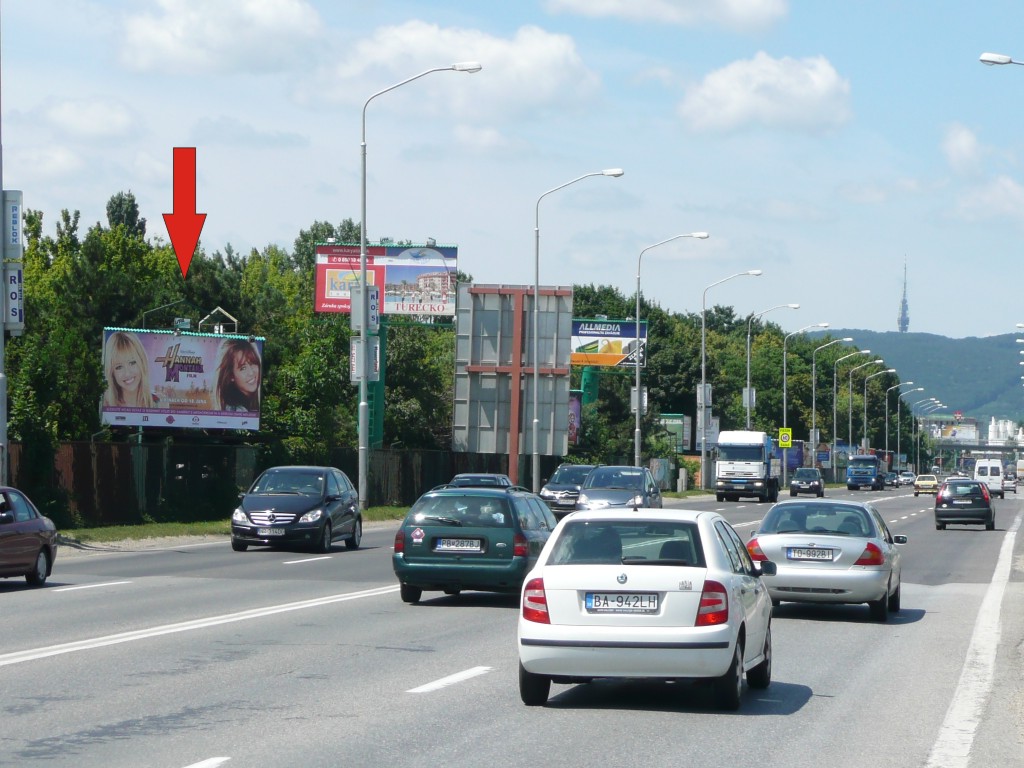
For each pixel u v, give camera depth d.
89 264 70.75
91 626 19.58
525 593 13.39
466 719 12.60
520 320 72.25
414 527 23.70
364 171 53.97
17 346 47.06
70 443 42.44
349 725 12.16
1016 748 11.66
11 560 24.88
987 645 19.45
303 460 56.12
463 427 72.88
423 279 84.75
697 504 83.69
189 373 54.97
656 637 12.88
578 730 12.16
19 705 12.98
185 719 12.33
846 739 11.95
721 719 12.90
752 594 14.22
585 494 50.38
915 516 75.06
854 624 22.36
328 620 20.95
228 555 35.81
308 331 79.00
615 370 124.62
